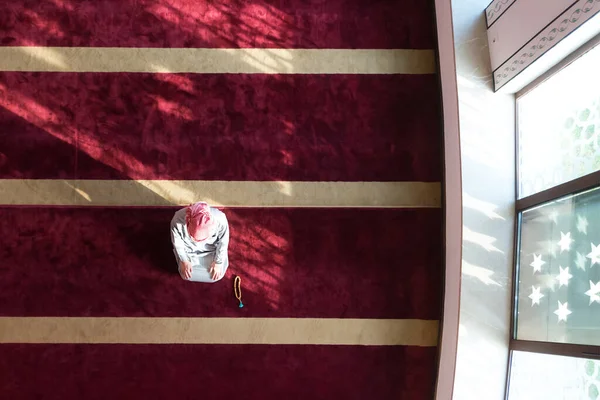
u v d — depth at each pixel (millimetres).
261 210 4090
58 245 4023
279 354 4051
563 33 3033
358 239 4090
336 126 4113
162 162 4078
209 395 4016
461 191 3771
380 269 4090
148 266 4051
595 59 3035
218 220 3490
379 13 4172
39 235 4020
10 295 3994
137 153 4074
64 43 4094
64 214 4035
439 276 4086
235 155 4090
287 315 4062
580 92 3164
